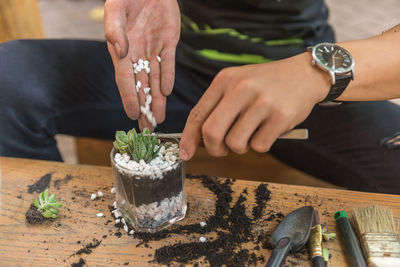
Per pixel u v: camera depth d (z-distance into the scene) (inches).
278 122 19.9
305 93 20.6
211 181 25.0
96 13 74.8
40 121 28.9
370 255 20.0
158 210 21.9
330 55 21.1
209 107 20.7
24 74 28.9
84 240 21.8
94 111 31.2
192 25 32.1
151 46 25.1
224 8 31.0
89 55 31.5
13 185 24.2
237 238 21.9
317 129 31.0
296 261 20.8
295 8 30.5
